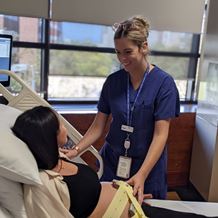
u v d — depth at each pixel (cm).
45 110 134
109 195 149
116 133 179
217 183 271
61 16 272
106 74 313
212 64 269
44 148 128
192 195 296
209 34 275
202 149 284
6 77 226
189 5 304
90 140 187
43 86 296
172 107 170
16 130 129
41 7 265
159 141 166
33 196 123
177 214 163
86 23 281
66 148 183
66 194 130
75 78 307
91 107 298
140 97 172
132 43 158
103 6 281
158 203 179
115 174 184
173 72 332
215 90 262
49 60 292
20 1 258
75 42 296
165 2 297
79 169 144
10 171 115
